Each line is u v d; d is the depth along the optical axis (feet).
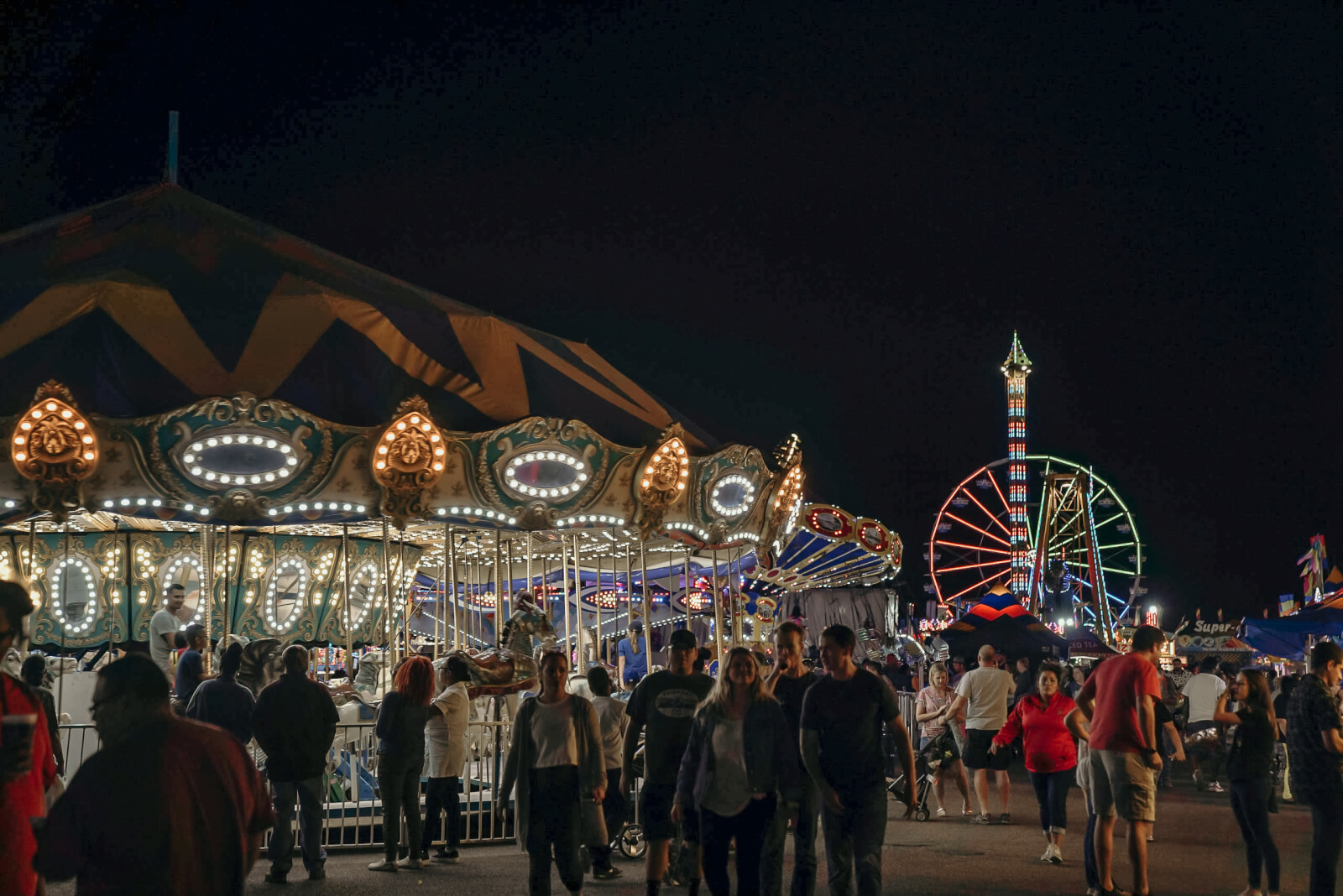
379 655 41.96
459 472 37.70
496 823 36.65
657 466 40.29
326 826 34.91
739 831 21.15
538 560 60.44
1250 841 26.63
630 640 55.31
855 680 21.68
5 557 44.09
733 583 58.54
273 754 28.43
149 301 39.55
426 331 42.88
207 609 40.75
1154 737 25.38
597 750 24.20
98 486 34.45
